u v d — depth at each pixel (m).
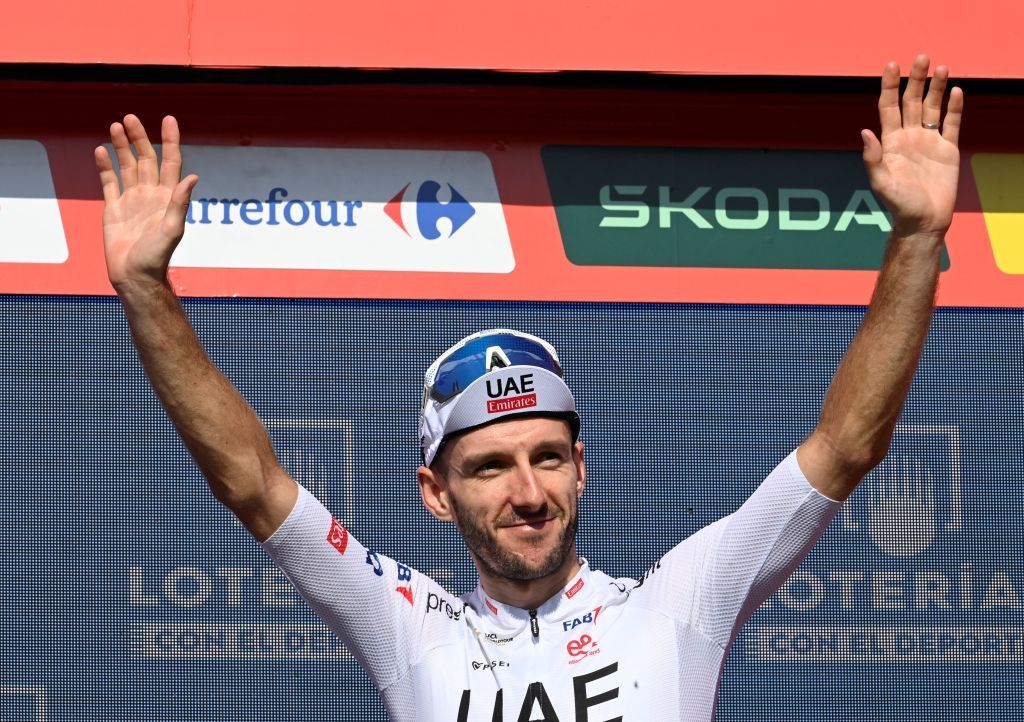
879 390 7.83
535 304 15.72
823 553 15.16
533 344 8.48
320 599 8.40
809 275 16.03
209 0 15.23
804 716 14.89
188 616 14.65
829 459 7.99
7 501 14.70
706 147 16.16
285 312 15.41
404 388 15.38
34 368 14.99
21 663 14.45
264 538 8.40
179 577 14.70
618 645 8.08
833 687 14.95
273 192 15.62
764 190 16.14
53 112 15.46
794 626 15.02
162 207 8.29
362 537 14.96
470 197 15.84
